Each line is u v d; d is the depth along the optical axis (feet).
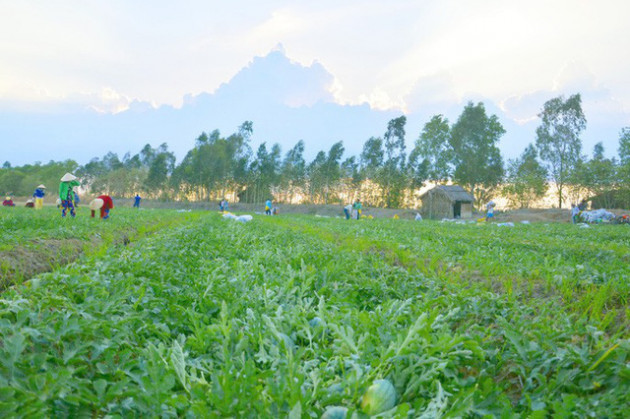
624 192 212.64
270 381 8.36
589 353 11.05
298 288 16.85
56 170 410.31
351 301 17.60
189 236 34.09
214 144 355.97
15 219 42.75
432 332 12.76
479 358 11.68
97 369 10.02
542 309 15.78
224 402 7.91
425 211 213.66
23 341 9.25
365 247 35.63
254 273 20.57
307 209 283.38
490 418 8.01
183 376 9.26
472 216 214.90
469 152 264.52
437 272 25.27
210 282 16.80
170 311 13.99
